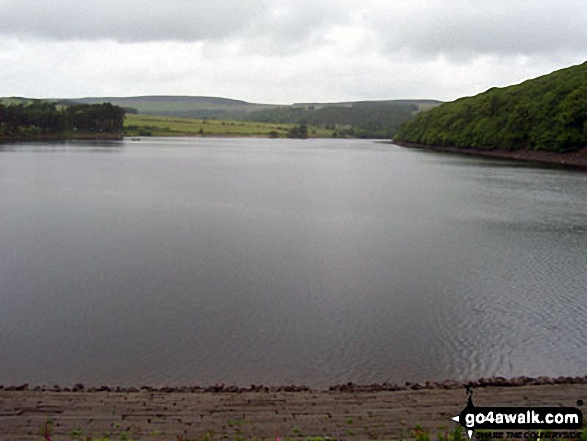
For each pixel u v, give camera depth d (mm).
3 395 13914
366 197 56531
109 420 12266
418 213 45875
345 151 156375
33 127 176000
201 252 31203
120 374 16703
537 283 25969
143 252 30906
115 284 25156
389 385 15570
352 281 26203
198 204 49938
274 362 17719
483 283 26000
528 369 17484
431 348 18922
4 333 19625
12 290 24125
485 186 65812
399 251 32031
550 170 87500
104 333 19734
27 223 39062
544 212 46000
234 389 14938
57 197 52875
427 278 26766
